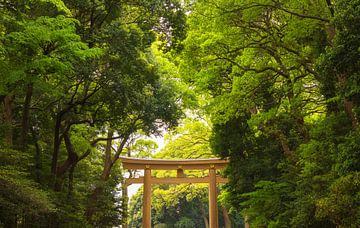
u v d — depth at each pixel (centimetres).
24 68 1045
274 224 1469
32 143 1627
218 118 1644
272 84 1545
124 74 1457
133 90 1508
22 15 1123
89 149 1872
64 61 1165
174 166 3256
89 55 1115
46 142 1878
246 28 1370
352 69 851
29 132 1667
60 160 1884
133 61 1440
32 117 1572
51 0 1045
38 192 1055
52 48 1135
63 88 1488
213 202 3170
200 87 1653
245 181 1883
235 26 1354
